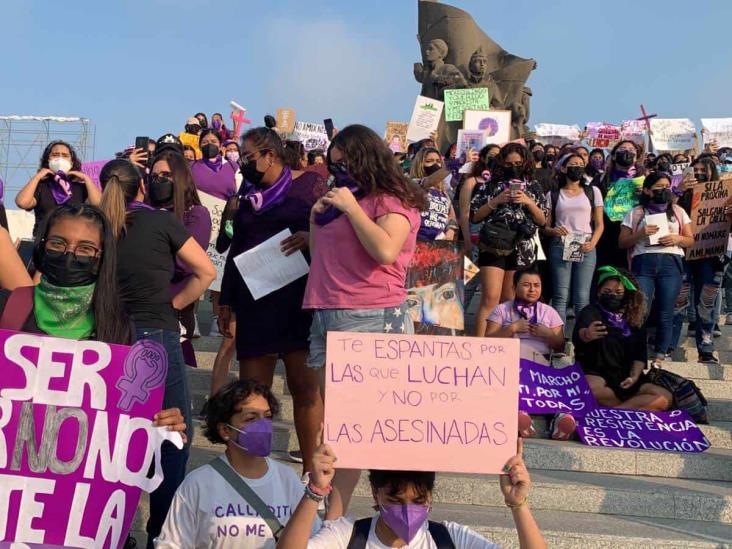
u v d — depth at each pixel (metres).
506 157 7.89
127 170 4.65
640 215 8.48
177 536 3.70
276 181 5.35
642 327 7.20
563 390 6.84
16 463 3.45
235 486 3.71
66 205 3.55
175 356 4.53
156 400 3.62
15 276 3.81
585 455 6.14
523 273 7.24
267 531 3.67
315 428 5.33
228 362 6.96
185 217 5.82
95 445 3.53
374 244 4.16
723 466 6.09
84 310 3.56
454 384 3.10
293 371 5.32
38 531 3.46
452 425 3.08
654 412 6.78
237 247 5.52
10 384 3.47
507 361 3.10
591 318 7.10
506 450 3.07
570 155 8.74
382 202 4.29
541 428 6.79
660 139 15.05
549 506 5.53
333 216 4.43
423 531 3.22
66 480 3.49
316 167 9.47
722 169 11.72
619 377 7.02
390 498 3.07
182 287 5.01
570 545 4.86
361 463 3.06
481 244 7.52
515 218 7.64
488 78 18.14
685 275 9.04
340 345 3.11
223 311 5.75
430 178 7.61
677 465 6.11
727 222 8.43
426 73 18.41
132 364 3.58
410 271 7.31
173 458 4.39
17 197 7.62
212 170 9.52
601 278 7.18
